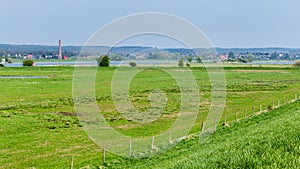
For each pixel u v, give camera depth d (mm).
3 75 140125
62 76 136625
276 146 18406
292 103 67938
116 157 36375
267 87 105438
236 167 15727
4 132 47844
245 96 85812
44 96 83000
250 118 54156
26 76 137250
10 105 69500
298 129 22672
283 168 14250
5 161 36188
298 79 133375
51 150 40094
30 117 57719
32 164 35188
